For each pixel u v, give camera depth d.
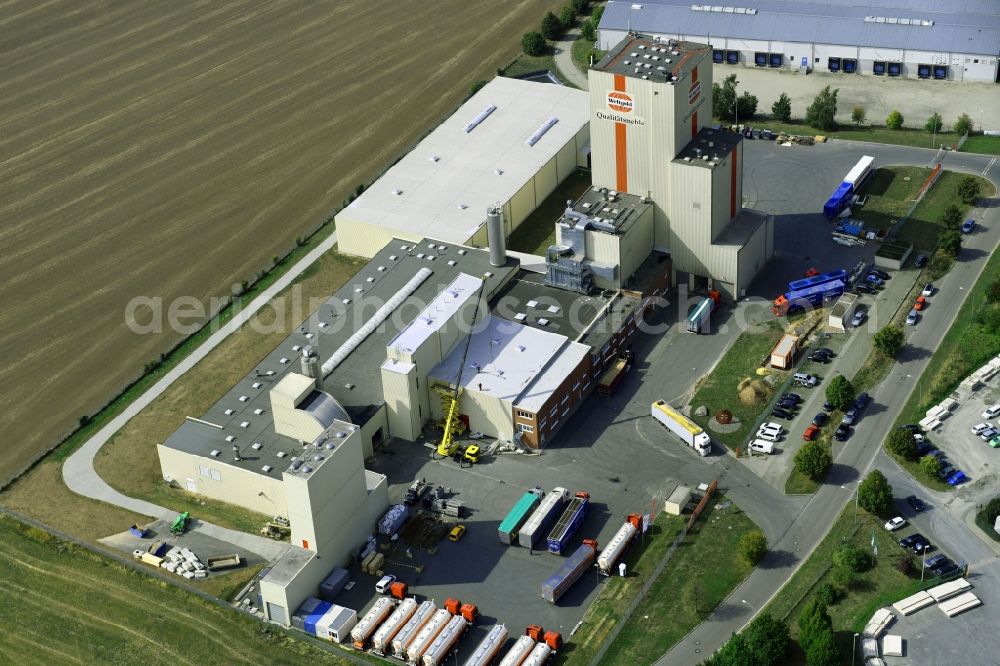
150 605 150.25
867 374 176.12
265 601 146.00
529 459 167.25
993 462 159.75
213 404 174.00
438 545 155.00
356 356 176.25
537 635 140.25
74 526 162.38
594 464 165.50
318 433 160.38
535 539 152.75
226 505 163.50
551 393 167.75
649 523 155.62
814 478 159.38
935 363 177.00
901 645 136.12
